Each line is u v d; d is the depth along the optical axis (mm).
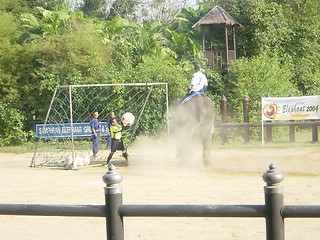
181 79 68438
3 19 81312
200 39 94812
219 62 84438
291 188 29094
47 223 22953
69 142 62281
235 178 34406
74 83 68250
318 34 90250
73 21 79500
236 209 9547
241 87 71562
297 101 60125
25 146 69062
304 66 86938
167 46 90000
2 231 21734
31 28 86750
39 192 30516
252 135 68938
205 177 35250
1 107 70812
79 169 43469
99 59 71125
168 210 9805
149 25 90875
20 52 72250
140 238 19719
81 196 28531
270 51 86438
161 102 67750
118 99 66750
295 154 50062
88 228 21781
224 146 59250
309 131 78125
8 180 36562
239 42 88812
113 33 87500
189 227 21234
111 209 10008
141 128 67000
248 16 86312
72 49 70562
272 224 9359
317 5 92812
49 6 118688
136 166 43594
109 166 10219
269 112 60688
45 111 70875
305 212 9227
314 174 35844
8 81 71125
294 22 90500
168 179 34562
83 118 68062
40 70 70625
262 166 41375
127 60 74438
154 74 67938
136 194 28219
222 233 20047
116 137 44688
